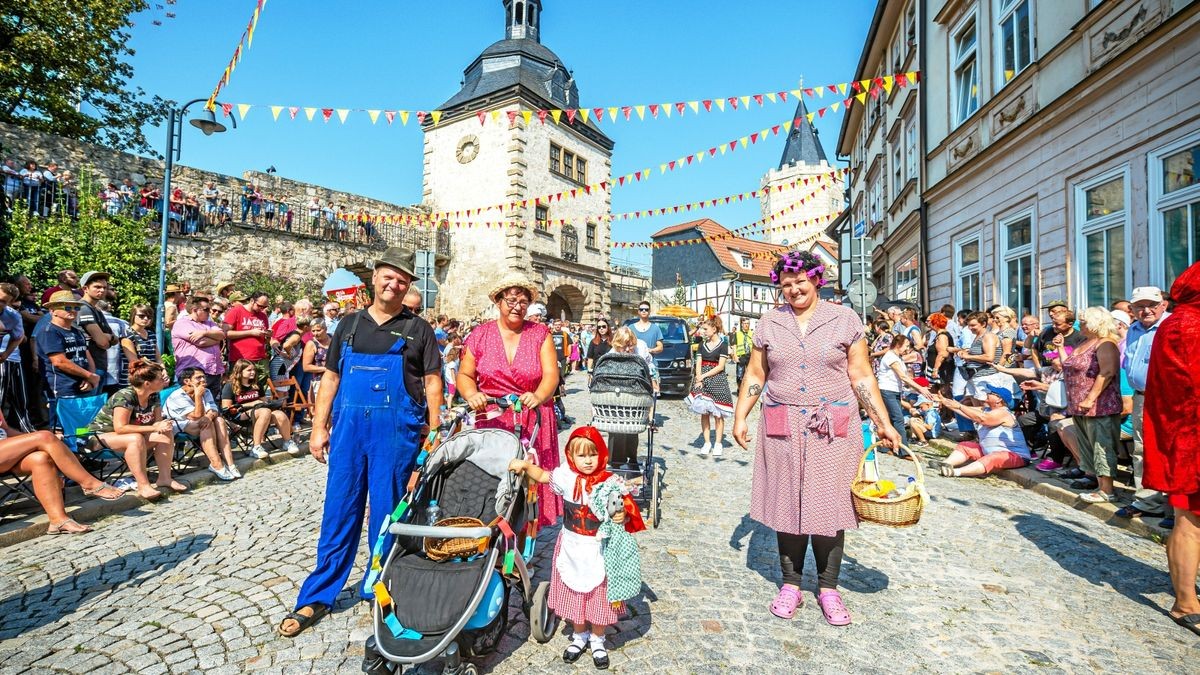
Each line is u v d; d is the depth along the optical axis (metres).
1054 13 8.55
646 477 5.37
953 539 4.86
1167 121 6.58
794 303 3.63
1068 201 8.27
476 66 31.19
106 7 18.08
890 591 3.93
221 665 3.01
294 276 21.36
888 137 17.64
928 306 13.36
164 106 21.75
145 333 7.48
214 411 6.62
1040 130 8.88
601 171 32.31
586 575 2.99
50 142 16.00
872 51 18.41
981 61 10.74
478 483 3.40
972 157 10.87
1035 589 3.96
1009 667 3.07
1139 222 7.02
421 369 3.58
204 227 18.84
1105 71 7.33
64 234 12.10
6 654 3.08
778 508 3.54
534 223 27.48
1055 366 6.77
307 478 6.71
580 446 3.07
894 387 7.95
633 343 5.49
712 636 3.35
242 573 4.11
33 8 17.08
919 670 3.04
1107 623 3.51
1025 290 9.48
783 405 3.58
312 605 3.42
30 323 7.17
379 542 2.96
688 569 4.27
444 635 2.57
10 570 4.12
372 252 23.95
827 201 53.31
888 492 3.42
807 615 3.60
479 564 2.80
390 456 3.44
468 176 27.70
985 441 7.02
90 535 4.81
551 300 32.19
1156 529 4.81
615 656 3.14
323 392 3.54
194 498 5.87
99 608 3.59
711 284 47.41
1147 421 3.58
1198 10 6.02
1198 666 3.07
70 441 5.53
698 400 8.12
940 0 12.67
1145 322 5.01
